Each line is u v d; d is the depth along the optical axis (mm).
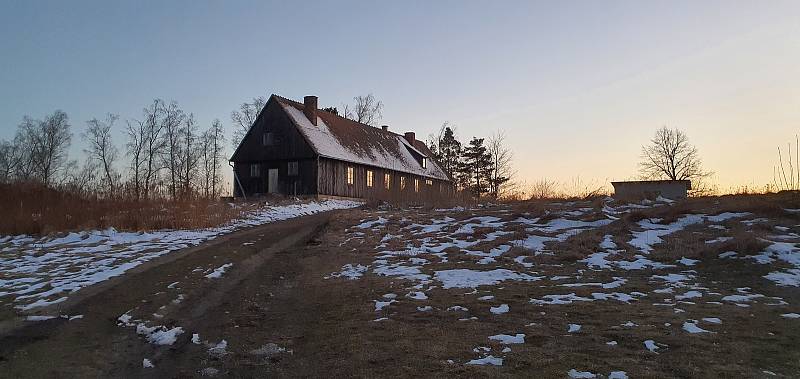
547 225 17656
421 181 51656
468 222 19391
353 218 22297
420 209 26344
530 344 7566
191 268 14219
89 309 10523
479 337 8008
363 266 14125
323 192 38375
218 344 8461
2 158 58812
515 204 24391
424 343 7836
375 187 44250
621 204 20875
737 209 16672
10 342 8688
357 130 47875
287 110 39594
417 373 6645
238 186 41094
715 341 7371
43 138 59969
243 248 17406
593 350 7184
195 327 9445
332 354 7641
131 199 25906
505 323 8688
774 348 7047
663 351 7051
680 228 15750
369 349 7707
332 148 40281
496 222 18938
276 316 9977
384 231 19078
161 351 8273
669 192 24734
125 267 14352
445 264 13852
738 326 8047
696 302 9570
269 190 39781
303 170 38469
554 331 8125
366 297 10922
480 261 14016
